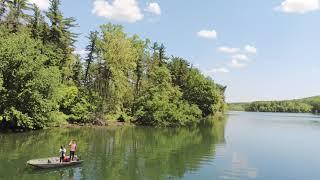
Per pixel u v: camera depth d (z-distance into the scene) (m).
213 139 60.66
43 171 31.22
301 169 37.78
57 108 64.88
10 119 52.09
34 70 54.16
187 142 54.78
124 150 44.38
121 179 30.11
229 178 32.25
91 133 60.19
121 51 77.00
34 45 56.16
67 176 29.98
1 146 42.25
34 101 54.62
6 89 51.75
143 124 81.19
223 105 171.00
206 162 38.91
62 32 75.81
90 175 30.72
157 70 89.81
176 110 84.62
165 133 66.31
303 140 64.62
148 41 94.00
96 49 79.19
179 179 31.03
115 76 76.31
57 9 74.19
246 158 42.72
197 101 122.12
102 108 76.00
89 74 80.50
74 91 73.56
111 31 78.69
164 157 40.81
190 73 120.81
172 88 91.69
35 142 46.03
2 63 51.94
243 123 114.38
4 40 53.69
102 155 40.38
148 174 32.28
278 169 37.38
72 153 34.75
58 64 73.94
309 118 181.12
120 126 75.19
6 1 65.44
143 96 82.75
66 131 60.91
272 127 98.75
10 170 31.14
